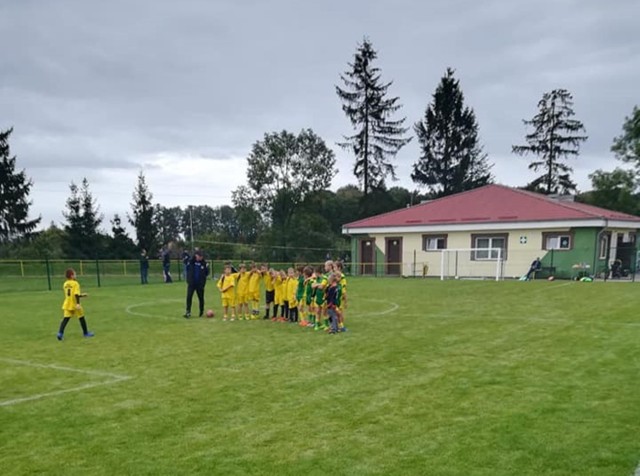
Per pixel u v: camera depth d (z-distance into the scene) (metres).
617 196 42.69
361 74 50.66
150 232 59.47
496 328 10.70
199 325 12.14
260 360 8.10
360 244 33.47
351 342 9.55
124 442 4.73
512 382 6.46
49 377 7.26
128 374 7.33
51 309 15.97
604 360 7.53
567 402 5.60
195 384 6.70
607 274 25.39
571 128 52.62
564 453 4.29
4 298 19.92
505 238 27.91
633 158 40.97
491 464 4.11
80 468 4.20
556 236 26.45
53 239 53.69
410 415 5.32
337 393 6.17
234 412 5.52
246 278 13.34
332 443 4.61
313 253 48.19
